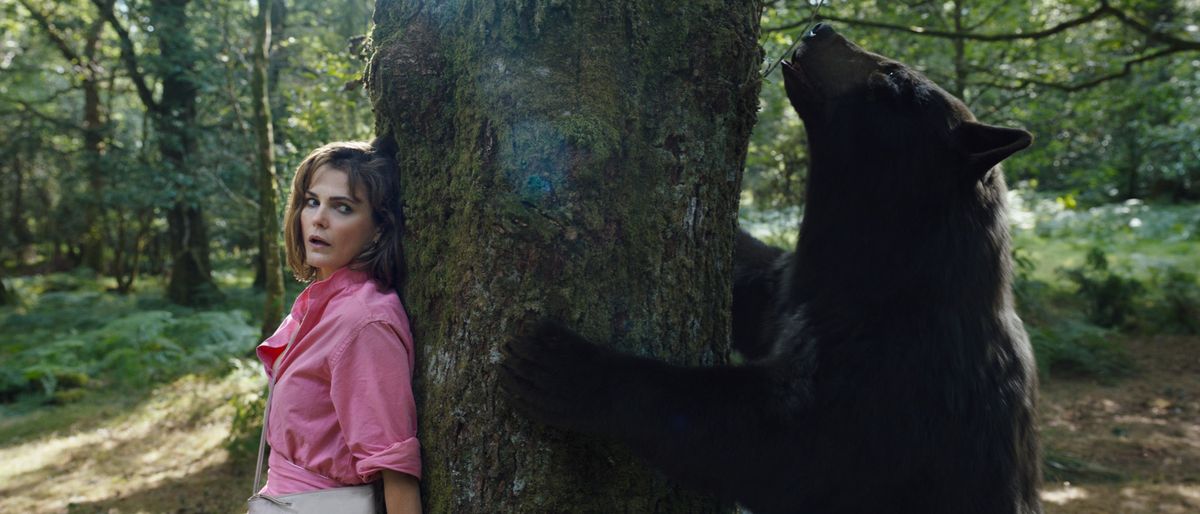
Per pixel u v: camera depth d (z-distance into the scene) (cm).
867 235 229
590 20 175
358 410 177
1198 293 1180
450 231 185
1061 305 1183
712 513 203
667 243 184
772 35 765
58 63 1833
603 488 183
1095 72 973
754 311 285
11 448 768
